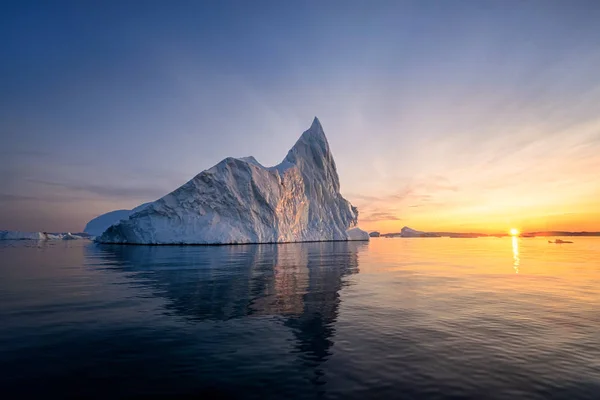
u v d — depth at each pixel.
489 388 4.46
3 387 4.43
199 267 18.09
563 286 12.22
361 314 8.17
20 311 8.37
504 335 6.58
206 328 7.05
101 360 5.36
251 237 45.94
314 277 14.42
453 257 26.80
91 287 11.85
